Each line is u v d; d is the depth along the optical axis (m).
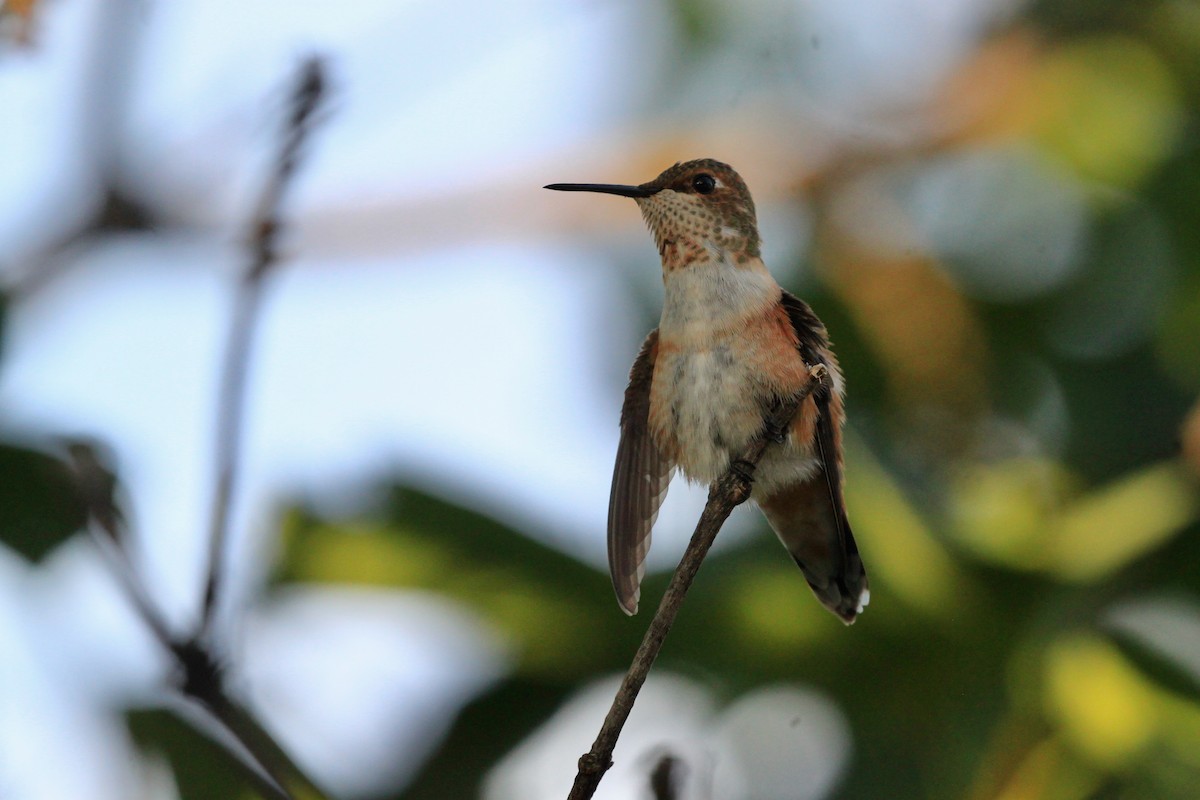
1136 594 8.66
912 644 8.76
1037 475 9.86
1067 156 11.12
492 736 9.23
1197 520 8.62
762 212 11.04
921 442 10.16
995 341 10.67
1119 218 10.88
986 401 10.29
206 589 4.93
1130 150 11.07
